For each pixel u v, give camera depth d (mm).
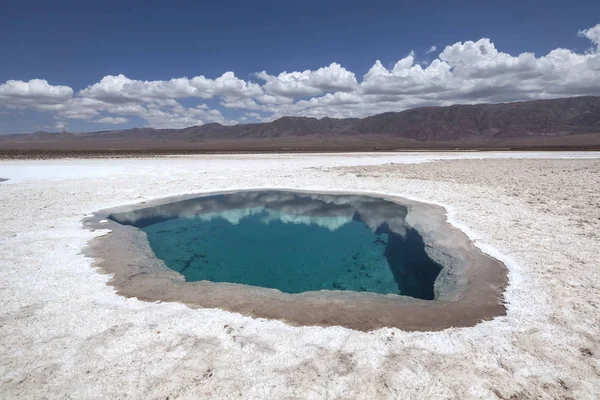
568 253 6340
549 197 11414
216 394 3008
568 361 3396
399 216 10695
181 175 18828
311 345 3736
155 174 19188
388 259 7598
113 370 3316
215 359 3486
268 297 5004
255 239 9000
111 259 6543
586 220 8500
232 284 5543
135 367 3359
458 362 3430
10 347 3668
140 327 4090
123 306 4660
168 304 4734
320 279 6543
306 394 3006
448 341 3799
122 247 7289
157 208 11930
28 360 3457
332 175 18859
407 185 14820
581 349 3574
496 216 9125
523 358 3463
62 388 3082
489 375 3229
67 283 5383
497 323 4148
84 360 3465
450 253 6828
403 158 32688
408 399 2945
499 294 4910
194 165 25016
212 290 5258
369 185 15180
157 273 5973
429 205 10938
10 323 4145
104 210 10750
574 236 7297
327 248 8344
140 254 6941
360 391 3035
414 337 3893
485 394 2992
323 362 3441
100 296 4957
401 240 8641
